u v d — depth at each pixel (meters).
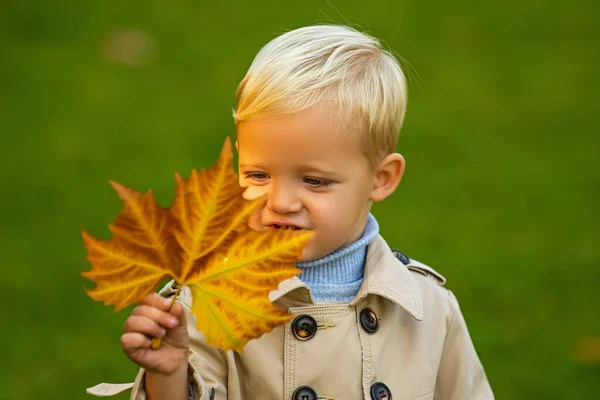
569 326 5.14
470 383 2.66
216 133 7.81
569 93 9.12
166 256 1.87
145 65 9.42
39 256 5.62
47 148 7.28
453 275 5.66
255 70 2.38
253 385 2.40
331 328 2.44
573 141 8.01
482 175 7.26
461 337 2.67
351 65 2.44
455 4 11.66
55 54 9.42
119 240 1.84
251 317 1.87
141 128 7.84
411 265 2.71
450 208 6.67
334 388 2.41
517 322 5.17
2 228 5.93
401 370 2.50
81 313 5.07
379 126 2.44
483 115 8.55
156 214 1.85
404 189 6.98
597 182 7.19
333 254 2.45
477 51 10.24
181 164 7.10
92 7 10.81
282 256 1.87
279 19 10.99
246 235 1.87
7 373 4.45
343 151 2.34
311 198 2.31
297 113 2.28
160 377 2.02
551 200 6.85
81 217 6.16
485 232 6.30
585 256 6.00
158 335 1.92
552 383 4.60
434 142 7.88
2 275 5.37
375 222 2.61
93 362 4.61
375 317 2.50
